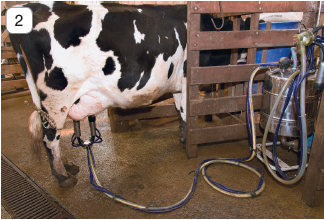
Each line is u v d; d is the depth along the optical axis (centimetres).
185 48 212
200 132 214
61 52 151
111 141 264
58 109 165
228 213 154
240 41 191
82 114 180
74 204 167
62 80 156
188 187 182
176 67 212
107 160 224
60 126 171
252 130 191
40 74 153
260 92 224
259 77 211
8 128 312
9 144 265
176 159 223
